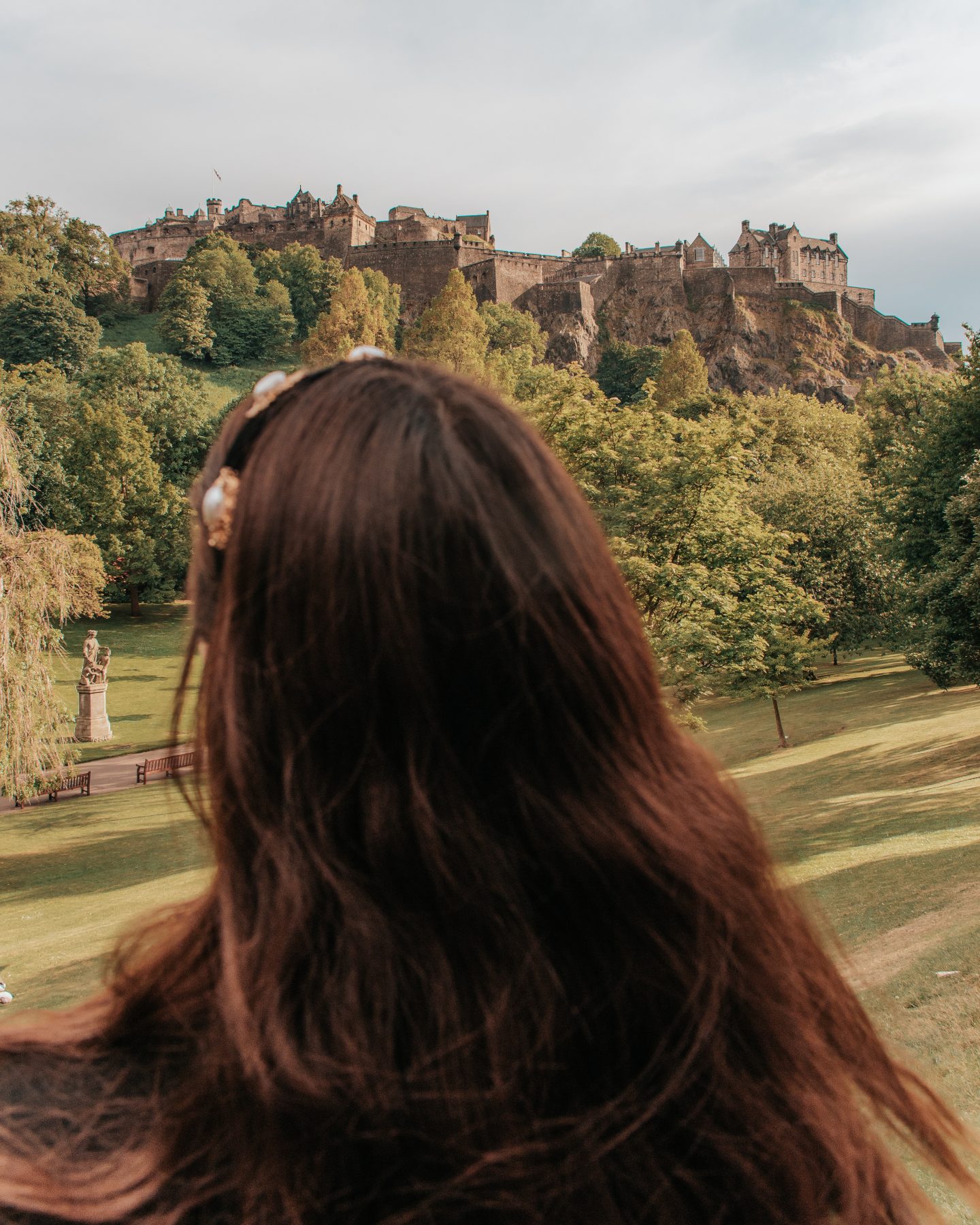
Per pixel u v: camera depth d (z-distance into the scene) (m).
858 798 20.64
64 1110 0.78
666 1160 0.87
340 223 143.25
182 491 73.81
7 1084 0.79
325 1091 0.76
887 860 14.20
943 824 16.45
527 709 0.85
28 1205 0.71
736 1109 0.89
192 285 123.25
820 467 47.00
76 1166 0.75
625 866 0.86
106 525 64.25
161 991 0.87
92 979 13.34
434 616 0.83
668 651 21.70
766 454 62.25
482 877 0.82
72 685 51.84
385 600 0.82
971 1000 7.64
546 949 0.84
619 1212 0.83
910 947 9.70
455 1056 0.79
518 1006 0.82
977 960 8.65
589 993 0.86
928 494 32.56
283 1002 0.80
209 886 0.94
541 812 0.85
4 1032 0.85
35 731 19.50
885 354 135.88
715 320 137.38
